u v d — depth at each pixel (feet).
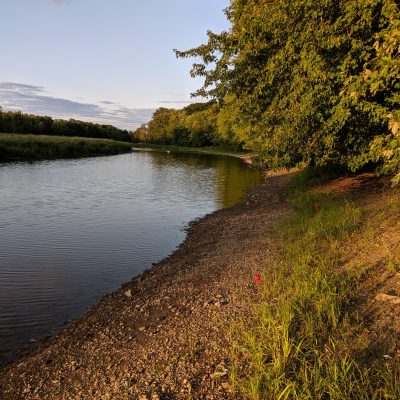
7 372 18.70
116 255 38.17
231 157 231.71
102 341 20.75
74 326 23.25
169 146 395.96
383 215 29.68
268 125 41.50
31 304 26.45
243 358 15.87
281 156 42.39
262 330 16.96
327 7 27.02
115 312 24.66
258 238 37.29
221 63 40.24
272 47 35.55
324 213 36.17
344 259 23.84
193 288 26.27
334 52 29.22
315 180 62.90
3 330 22.86
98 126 436.76
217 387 14.42
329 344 15.20
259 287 23.04
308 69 28.45
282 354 14.82
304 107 31.27
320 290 19.36
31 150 168.04
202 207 65.72
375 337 15.12
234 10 42.86
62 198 69.72
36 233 45.50
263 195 73.20
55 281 30.78
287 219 40.86
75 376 17.49
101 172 118.62
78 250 39.42
